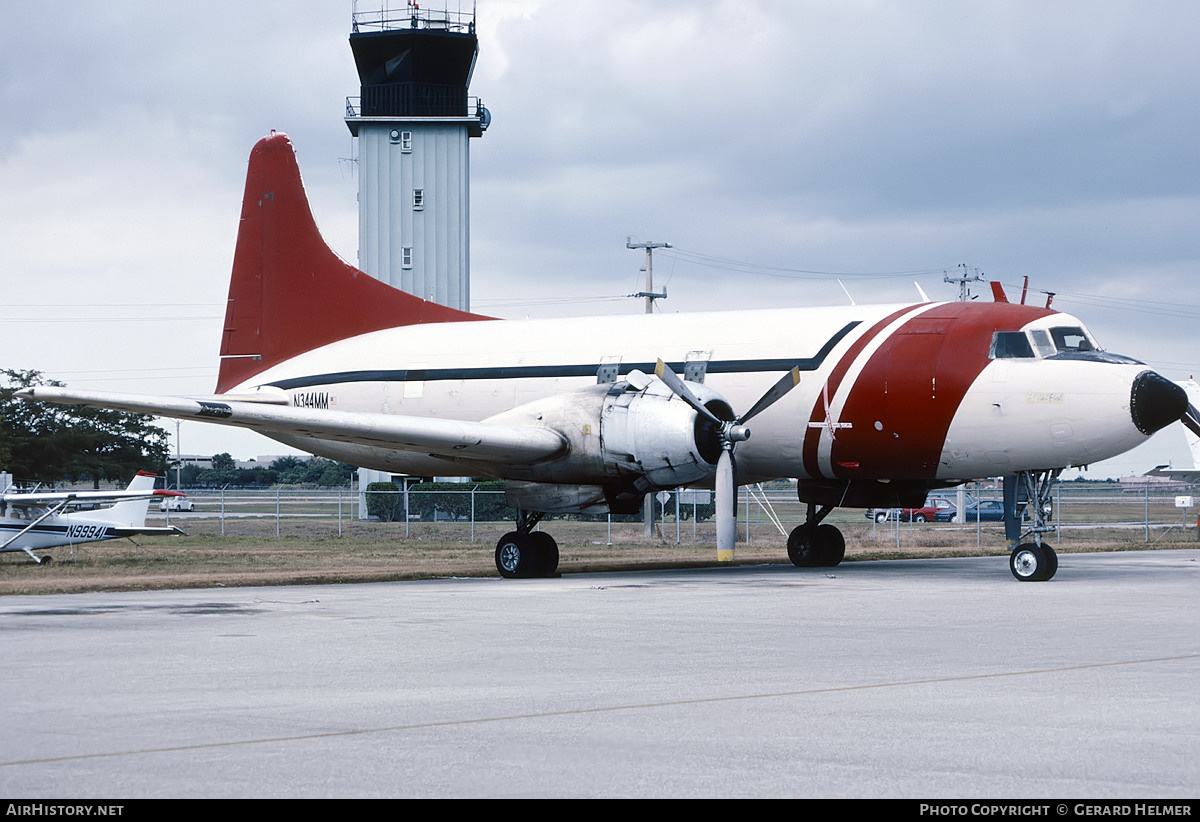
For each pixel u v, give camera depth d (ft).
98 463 212.02
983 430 75.25
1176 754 24.12
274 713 28.48
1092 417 71.77
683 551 114.01
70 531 97.91
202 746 24.94
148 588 68.03
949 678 33.45
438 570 83.92
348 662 36.68
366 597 61.05
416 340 96.84
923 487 86.28
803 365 81.41
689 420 73.46
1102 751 24.35
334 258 102.83
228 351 106.01
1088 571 80.94
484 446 73.87
